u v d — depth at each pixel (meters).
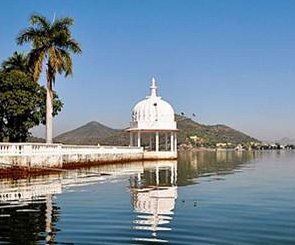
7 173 37.88
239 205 21.83
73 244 13.65
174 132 91.50
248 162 77.06
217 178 39.62
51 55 49.28
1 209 20.00
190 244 13.80
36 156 41.31
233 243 13.95
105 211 19.62
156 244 13.78
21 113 54.31
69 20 50.88
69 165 53.56
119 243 13.85
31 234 14.88
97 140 180.75
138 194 26.23
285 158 99.38
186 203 22.45
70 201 22.80
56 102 60.78
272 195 26.09
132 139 97.44
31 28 50.50
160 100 93.31
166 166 62.47
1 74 55.81
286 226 16.52
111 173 46.22
